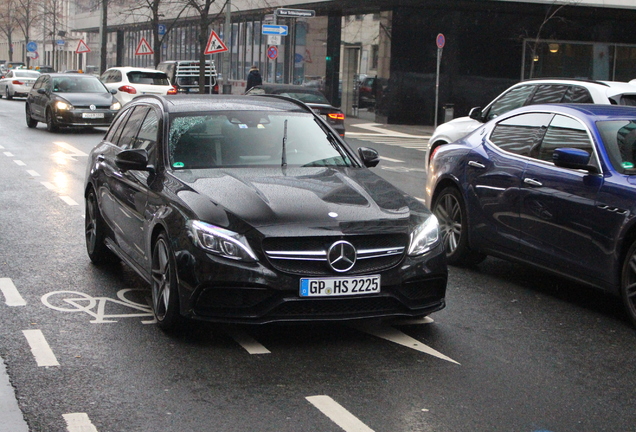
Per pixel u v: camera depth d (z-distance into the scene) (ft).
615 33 120.67
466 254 27.30
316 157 22.72
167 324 19.25
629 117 23.68
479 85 115.55
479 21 114.21
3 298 22.38
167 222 19.20
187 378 16.48
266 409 14.93
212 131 22.66
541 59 118.32
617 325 21.39
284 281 17.88
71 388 15.84
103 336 19.17
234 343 18.83
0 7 278.67
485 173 25.96
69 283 24.20
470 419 14.76
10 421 14.21
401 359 18.03
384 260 18.66
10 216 35.24
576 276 22.57
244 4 140.36
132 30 207.21
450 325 20.86
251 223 18.10
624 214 20.94
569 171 22.98
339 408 15.07
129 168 21.57
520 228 24.35
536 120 25.22
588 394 16.29
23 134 78.07
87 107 80.28
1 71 228.84
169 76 122.93
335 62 127.65
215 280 17.89
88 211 27.40
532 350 19.02
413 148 79.05
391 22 112.68
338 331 19.99
